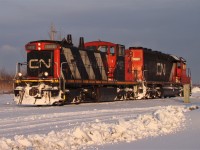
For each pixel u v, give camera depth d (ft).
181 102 108.58
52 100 85.15
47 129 47.52
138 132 42.42
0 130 46.62
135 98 121.60
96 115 65.31
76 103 94.22
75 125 51.34
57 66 87.66
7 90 214.90
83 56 97.60
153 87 132.16
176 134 41.16
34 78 87.61
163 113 58.08
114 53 110.32
